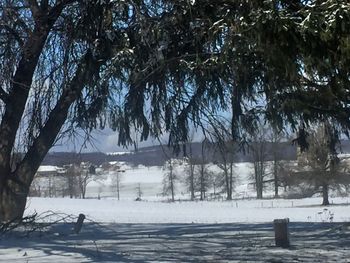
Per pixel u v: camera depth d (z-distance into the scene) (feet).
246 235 51.98
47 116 59.11
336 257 36.42
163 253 38.50
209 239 48.62
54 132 58.18
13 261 34.19
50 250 39.40
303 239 47.52
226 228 61.11
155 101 52.21
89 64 50.44
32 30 52.80
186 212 128.47
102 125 56.54
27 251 38.78
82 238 49.24
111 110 55.42
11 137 56.80
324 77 26.27
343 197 236.22
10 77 52.80
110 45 47.21
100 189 377.91
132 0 43.06
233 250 40.32
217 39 31.50
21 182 57.77
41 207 131.03
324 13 22.59
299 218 98.99
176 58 42.52
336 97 29.09
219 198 290.56
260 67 34.17
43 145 58.23
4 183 57.16
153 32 42.47
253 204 203.00
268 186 311.47
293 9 24.79
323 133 59.67
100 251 39.01
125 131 55.21
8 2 49.03
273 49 23.90
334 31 22.45
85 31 49.24
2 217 56.29
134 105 52.26
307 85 29.07
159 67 43.78
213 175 319.88
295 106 33.01
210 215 114.11
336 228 54.03
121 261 34.30
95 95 54.49
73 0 51.29
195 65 41.01
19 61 54.80
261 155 216.33
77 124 57.52
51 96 58.44
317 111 35.14
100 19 46.57
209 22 36.14
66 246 42.06
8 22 50.11
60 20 54.08
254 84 42.45
